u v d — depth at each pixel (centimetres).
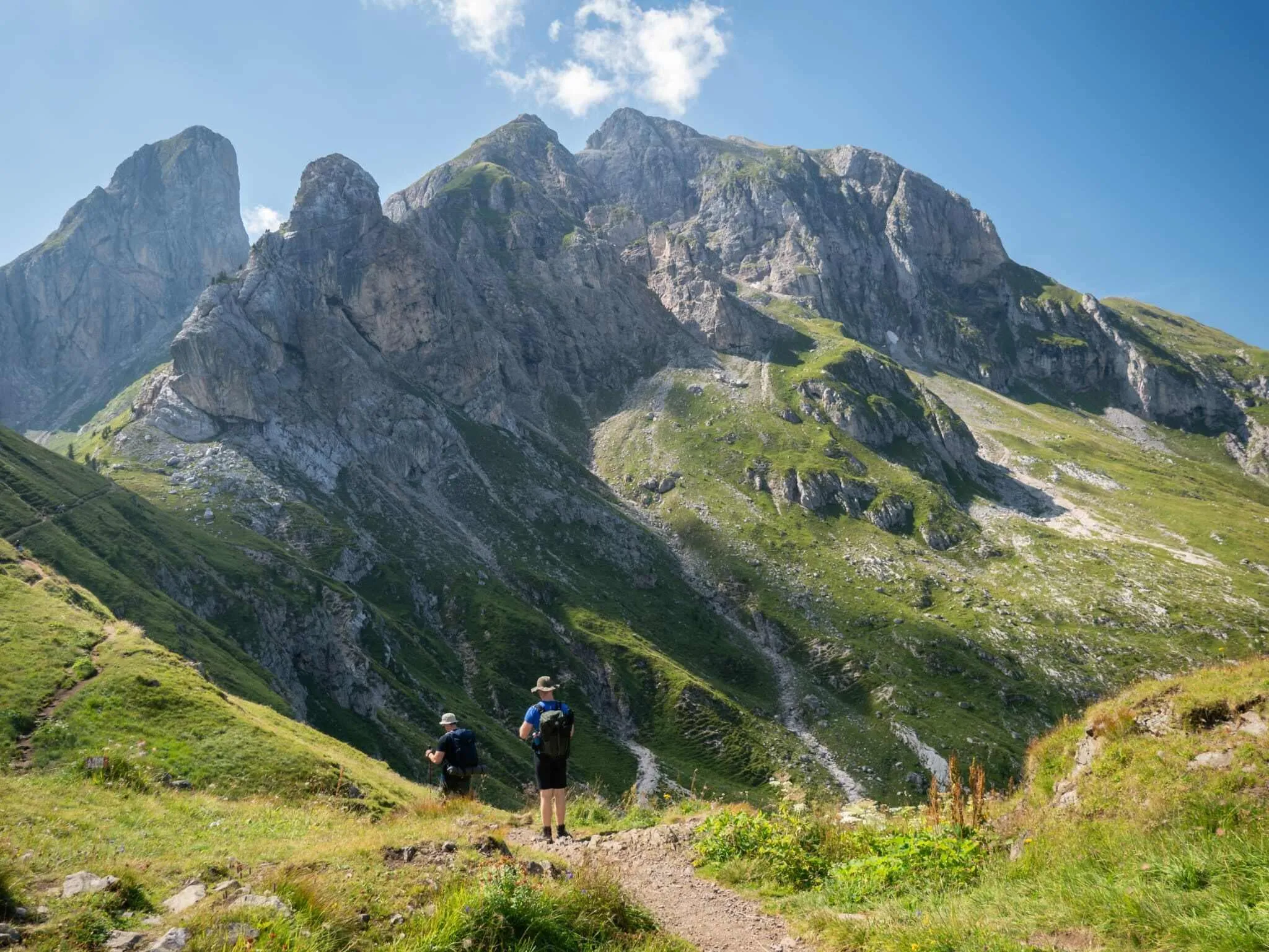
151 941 884
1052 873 1212
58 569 12450
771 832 1778
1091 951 926
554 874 1273
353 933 952
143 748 3869
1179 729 1364
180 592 14550
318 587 17175
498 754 14800
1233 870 980
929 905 1262
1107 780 1391
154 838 1512
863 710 19888
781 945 1255
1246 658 1511
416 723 14788
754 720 18688
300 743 4519
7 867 1030
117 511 16025
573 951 1016
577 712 17850
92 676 4666
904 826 1791
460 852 1256
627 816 2164
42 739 3925
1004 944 978
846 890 1476
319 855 1181
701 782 16138
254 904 958
